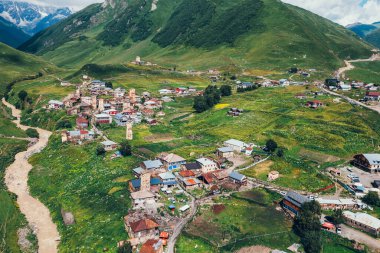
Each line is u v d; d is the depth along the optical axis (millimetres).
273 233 111812
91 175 159625
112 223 121625
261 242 108375
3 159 192375
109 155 174750
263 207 125562
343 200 127125
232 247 106500
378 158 155250
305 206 115312
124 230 116688
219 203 128000
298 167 154125
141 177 135000
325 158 165875
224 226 115750
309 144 178250
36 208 147750
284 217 119750
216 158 166125
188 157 168375
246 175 150375
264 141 186625
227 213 122438
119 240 112625
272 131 195625
